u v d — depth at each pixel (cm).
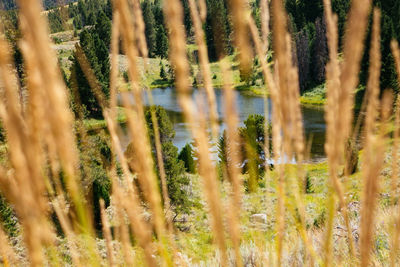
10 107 25
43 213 31
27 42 23
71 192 35
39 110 25
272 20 33
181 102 29
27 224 30
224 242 40
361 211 40
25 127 26
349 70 31
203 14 31
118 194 40
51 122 26
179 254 45
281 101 37
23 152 26
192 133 32
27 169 27
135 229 39
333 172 40
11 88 24
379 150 37
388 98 34
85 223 45
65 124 27
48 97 25
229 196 39
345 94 32
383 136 36
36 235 30
